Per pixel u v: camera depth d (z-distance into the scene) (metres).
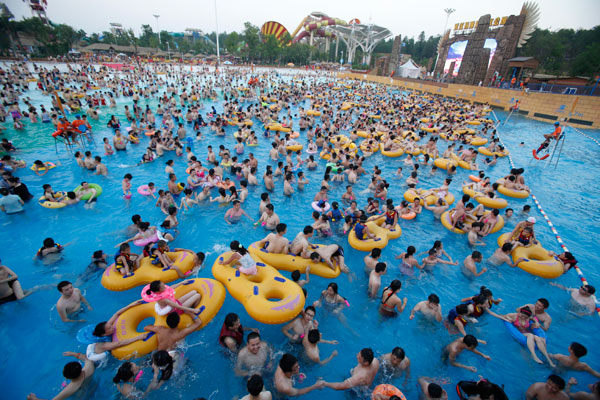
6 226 8.43
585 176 14.63
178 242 8.26
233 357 5.12
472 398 4.38
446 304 6.59
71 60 59.06
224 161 13.45
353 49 100.25
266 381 4.73
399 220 9.93
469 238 8.77
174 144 14.67
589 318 6.36
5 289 5.88
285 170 11.81
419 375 5.02
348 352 5.41
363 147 16.73
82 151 14.31
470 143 19.75
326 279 7.07
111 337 5.05
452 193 12.23
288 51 94.25
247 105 28.80
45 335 5.38
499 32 40.34
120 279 6.31
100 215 9.23
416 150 16.77
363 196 11.42
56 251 7.38
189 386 4.68
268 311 5.44
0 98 22.02
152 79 38.97
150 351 5.02
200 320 5.45
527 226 8.10
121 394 4.46
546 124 26.67
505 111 33.06
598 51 44.25
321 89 41.81
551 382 4.24
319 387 4.63
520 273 7.61
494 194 11.37
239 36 98.62
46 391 4.52
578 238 9.41
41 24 55.88
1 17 48.25
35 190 10.34
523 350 5.55
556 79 34.06
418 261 7.97
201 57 92.25
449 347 5.30
